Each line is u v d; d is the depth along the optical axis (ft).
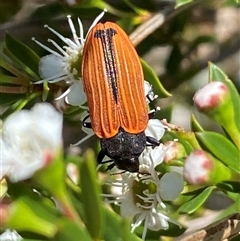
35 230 0.21
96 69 0.28
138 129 0.28
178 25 0.42
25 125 0.21
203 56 0.45
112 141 0.28
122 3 0.35
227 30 0.46
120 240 0.23
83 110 0.32
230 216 0.27
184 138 0.29
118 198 0.29
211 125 0.46
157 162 0.29
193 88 0.44
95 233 0.21
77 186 0.24
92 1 0.34
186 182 0.28
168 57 0.43
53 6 0.40
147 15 0.35
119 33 0.28
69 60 0.31
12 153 0.21
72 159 0.28
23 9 0.42
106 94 0.28
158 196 0.29
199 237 0.27
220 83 0.28
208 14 0.44
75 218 0.21
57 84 0.32
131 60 0.28
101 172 0.31
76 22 0.39
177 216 0.30
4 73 0.33
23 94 0.32
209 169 0.26
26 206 0.21
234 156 0.27
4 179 0.21
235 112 0.28
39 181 0.21
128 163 0.29
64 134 0.39
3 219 0.20
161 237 0.30
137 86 0.28
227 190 0.28
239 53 0.46
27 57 0.32
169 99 0.44
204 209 0.35
